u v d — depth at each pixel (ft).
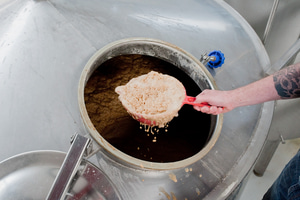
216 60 3.24
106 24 3.35
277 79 2.53
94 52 3.14
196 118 3.17
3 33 3.05
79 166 2.15
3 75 2.79
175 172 2.64
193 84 3.32
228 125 3.05
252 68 3.49
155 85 2.73
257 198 5.32
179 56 3.23
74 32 3.19
